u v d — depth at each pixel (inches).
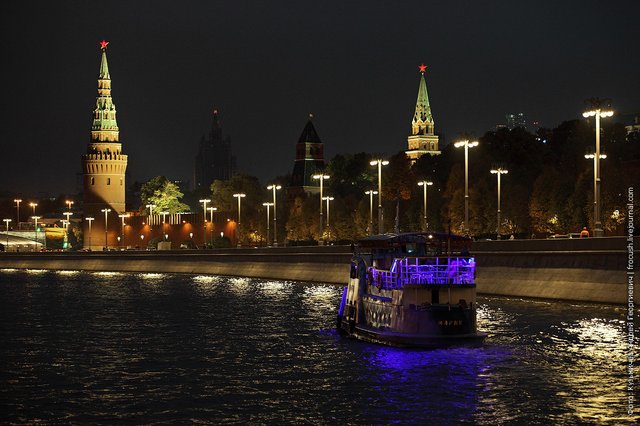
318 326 3469.5
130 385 2407.7
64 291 5733.3
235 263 7130.9
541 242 3996.1
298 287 5497.1
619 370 2436.0
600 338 2883.9
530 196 6796.3
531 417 2025.1
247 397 2250.2
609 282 3627.0
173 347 3034.0
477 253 4375.0
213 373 2546.8
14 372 2605.8
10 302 4894.2
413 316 2738.7
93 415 2106.3
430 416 2047.2
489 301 3959.2
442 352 2714.1
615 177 5851.4
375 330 2910.9
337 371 2514.8
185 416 2084.2
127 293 5442.9
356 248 3282.5
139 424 2026.3
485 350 2721.5
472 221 6953.7
